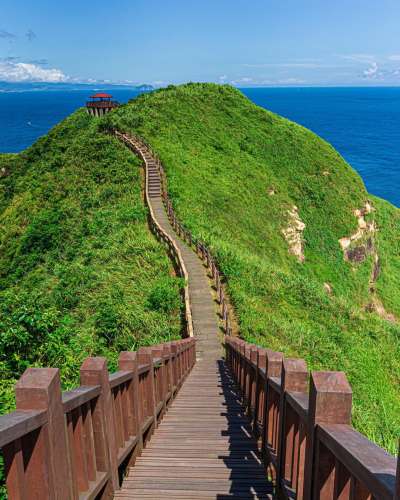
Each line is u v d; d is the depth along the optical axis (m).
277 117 55.50
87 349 13.15
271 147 47.84
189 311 18.48
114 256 23.14
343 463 2.33
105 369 4.24
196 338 17.62
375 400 16.17
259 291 21.98
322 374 2.88
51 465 2.83
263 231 35.97
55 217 31.78
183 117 47.69
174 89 54.62
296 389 4.02
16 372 7.60
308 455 3.03
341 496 2.49
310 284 25.50
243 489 4.92
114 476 4.53
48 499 2.78
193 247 25.53
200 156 41.78
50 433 2.83
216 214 33.22
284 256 36.56
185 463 5.71
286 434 4.18
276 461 4.53
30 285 24.41
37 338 8.30
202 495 4.79
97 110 56.81
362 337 21.52
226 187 37.66
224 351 16.92
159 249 23.59
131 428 5.69
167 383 9.70
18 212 37.50
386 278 48.28
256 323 18.58
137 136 41.12
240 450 6.25
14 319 8.19
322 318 21.73
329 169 47.62
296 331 18.97
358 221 45.28
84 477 3.66
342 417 2.81
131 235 25.80
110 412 4.42
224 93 56.19
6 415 2.61
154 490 4.90
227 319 17.91
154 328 16.58
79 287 19.92
